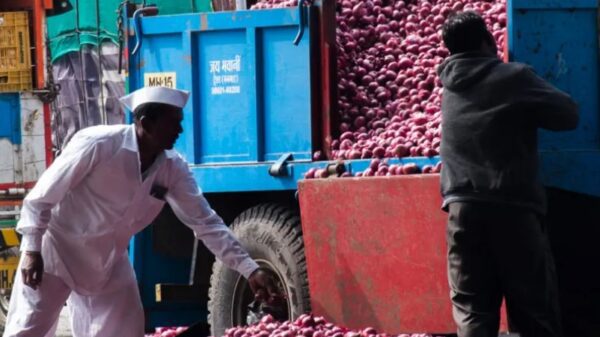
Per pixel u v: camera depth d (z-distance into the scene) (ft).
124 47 61.46
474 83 41.24
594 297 49.11
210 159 59.21
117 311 43.93
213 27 58.54
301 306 53.98
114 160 42.04
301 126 55.98
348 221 50.01
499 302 42.14
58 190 41.60
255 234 56.39
